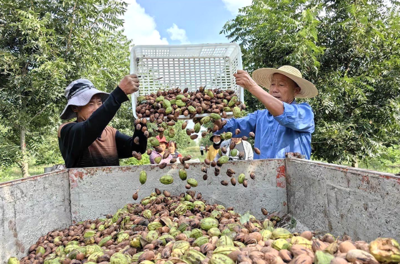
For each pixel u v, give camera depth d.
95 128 3.30
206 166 3.31
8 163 12.04
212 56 4.04
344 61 10.38
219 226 2.66
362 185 2.04
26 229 2.54
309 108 3.65
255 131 4.34
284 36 9.18
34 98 11.48
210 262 1.79
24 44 11.47
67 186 3.16
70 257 2.38
